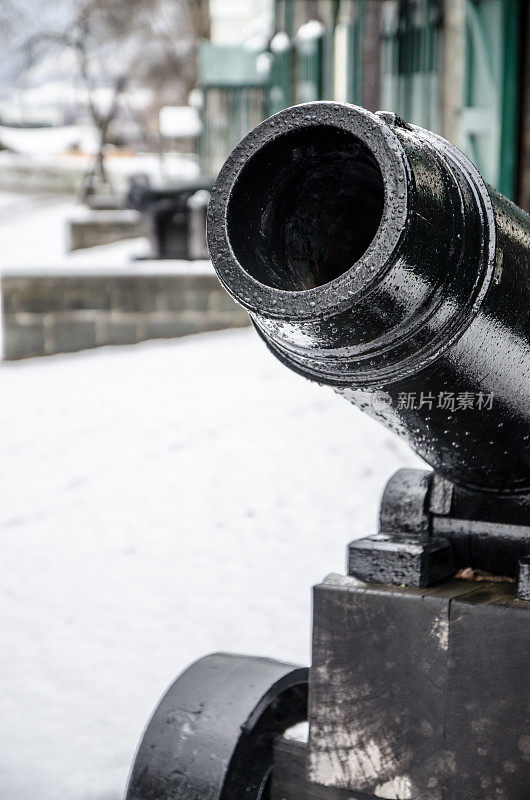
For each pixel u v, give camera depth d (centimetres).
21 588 393
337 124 119
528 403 151
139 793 176
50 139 3406
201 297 925
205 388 700
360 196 136
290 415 604
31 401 717
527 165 696
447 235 124
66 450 584
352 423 580
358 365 133
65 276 889
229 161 126
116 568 410
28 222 2117
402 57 837
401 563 159
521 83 694
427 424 153
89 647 338
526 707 144
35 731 281
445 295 126
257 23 1858
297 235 136
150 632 347
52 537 450
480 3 695
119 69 2602
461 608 148
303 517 451
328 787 167
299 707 185
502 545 166
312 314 120
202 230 1098
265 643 331
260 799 176
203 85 1747
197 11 2405
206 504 477
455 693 149
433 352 133
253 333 927
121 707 296
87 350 902
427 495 174
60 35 2481
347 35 966
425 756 153
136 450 569
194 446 562
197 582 390
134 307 910
